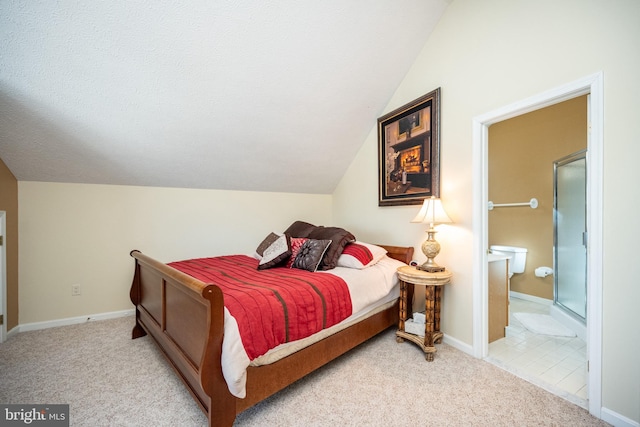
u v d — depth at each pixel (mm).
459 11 2283
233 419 1334
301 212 4078
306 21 2094
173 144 2668
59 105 2061
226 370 1260
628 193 1386
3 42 1673
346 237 2609
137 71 2023
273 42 2143
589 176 1534
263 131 2852
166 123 2445
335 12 2105
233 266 2527
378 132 3129
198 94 2305
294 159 3367
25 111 2035
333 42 2291
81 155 2492
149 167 2832
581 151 2629
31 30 1666
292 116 2797
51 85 1938
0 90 1872
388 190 3031
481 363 2047
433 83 2510
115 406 1563
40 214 2605
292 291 1720
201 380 1228
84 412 1511
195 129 2590
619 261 1414
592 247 1506
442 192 2426
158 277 1997
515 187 3670
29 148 2301
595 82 1500
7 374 1865
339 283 2008
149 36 1868
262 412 1516
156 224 3115
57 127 2201
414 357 2137
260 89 2434
